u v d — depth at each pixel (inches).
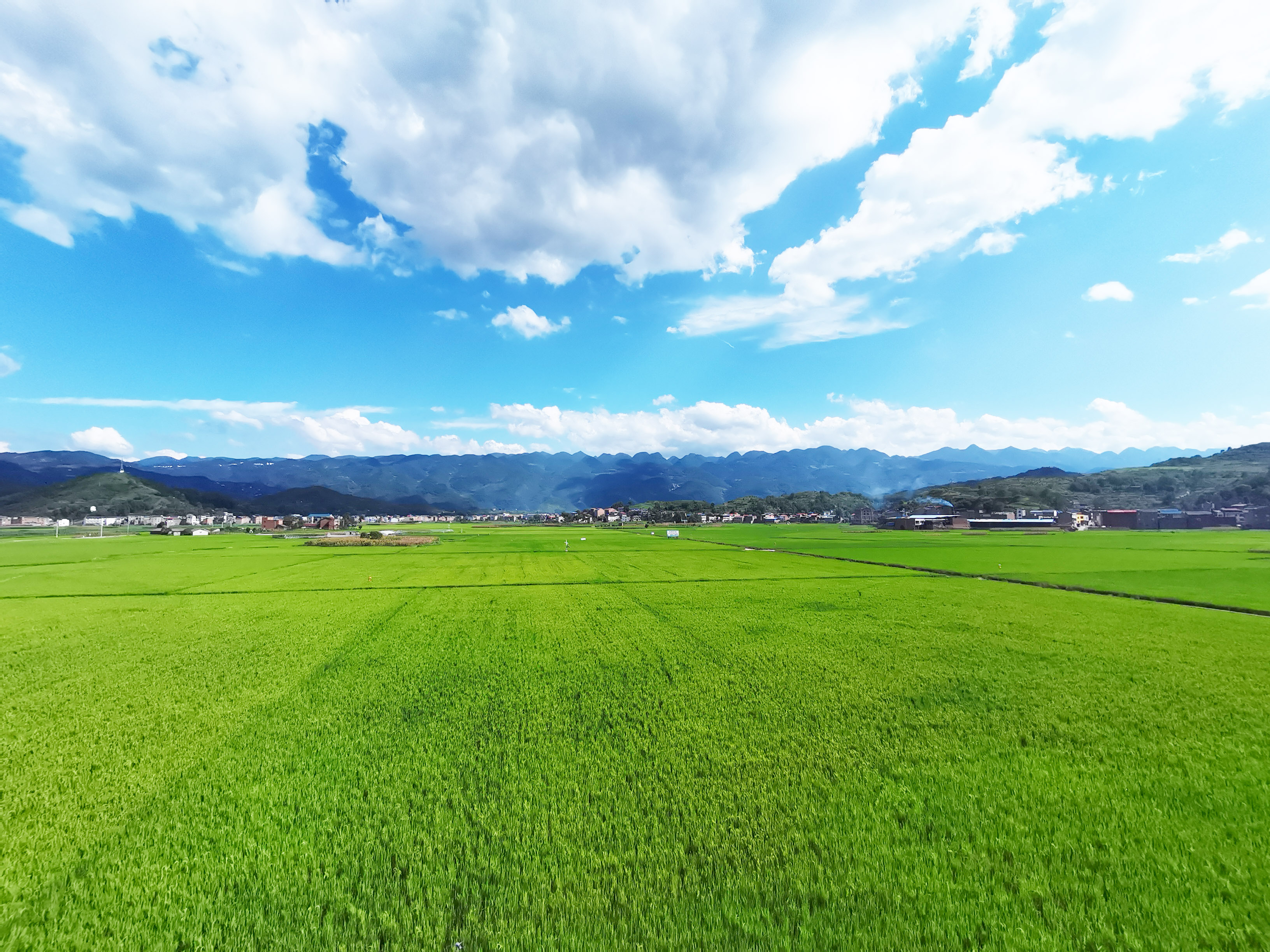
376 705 466.3
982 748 368.2
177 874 241.6
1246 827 270.5
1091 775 327.6
